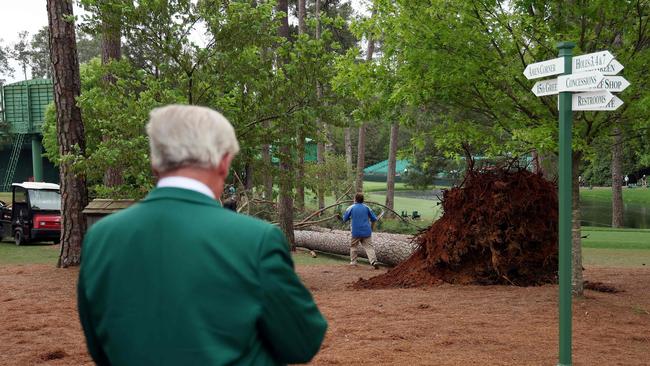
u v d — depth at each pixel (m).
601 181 78.31
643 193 67.94
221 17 12.16
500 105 10.34
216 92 12.80
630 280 12.54
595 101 5.43
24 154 68.00
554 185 11.50
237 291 1.92
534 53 9.98
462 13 9.40
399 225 27.62
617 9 9.41
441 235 11.80
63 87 14.80
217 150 2.12
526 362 6.25
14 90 54.62
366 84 10.71
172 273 1.93
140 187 12.87
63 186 14.98
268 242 1.98
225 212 2.06
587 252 19.48
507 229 11.26
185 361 1.87
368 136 74.12
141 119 11.74
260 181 15.29
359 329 7.76
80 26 12.30
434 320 8.27
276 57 13.91
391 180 36.09
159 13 12.02
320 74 13.20
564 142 5.57
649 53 9.51
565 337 5.37
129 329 1.92
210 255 1.94
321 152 35.56
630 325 8.12
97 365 2.15
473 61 9.60
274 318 1.95
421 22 9.71
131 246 2.00
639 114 9.70
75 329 8.00
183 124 2.10
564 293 5.39
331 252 20.83
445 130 10.97
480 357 6.43
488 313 8.77
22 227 23.58
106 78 15.06
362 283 12.15
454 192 11.88
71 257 14.96
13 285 11.93
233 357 1.88
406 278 11.91
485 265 11.48
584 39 9.80
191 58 12.48
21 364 6.32
